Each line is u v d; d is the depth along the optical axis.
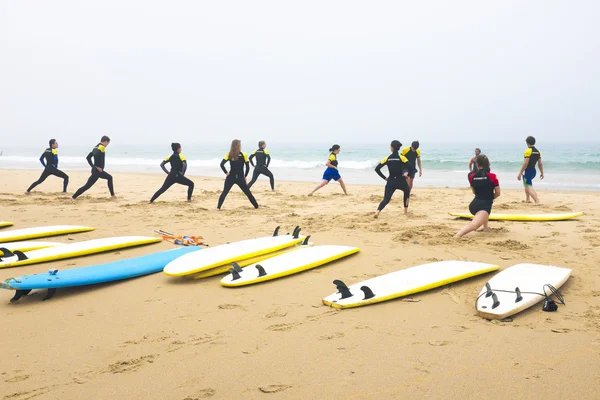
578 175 22.58
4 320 4.53
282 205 12.34
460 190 15.69
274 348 3.76
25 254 6.71
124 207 11.84
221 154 55.97
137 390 3.17
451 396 2.98
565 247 6.93
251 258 6.21
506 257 6.39
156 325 4.31
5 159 47.19
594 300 4.63
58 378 3.36
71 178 21.75
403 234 7.88
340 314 4.45
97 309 4.79
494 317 4.19
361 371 3.34
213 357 3.62
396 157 9.88
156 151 74.50
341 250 6.57
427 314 4.39
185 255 6.23
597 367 3.29
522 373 3.24
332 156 14.16
